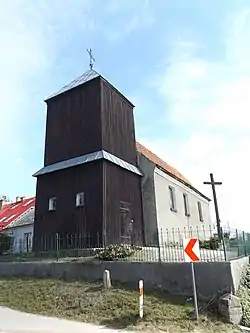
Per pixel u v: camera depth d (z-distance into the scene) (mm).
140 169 22656
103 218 17297
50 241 19078
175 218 24203
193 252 9883
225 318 9508
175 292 11320
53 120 22375
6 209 42906
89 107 20656
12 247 26406
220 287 10570
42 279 14508
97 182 18203
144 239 20766
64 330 8664
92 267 13578
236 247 13672
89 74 22328
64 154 20766
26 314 10555
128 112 23469
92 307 10609
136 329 8711
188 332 8516
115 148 20438
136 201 21000
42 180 21078
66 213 18969
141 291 9750
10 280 15266
